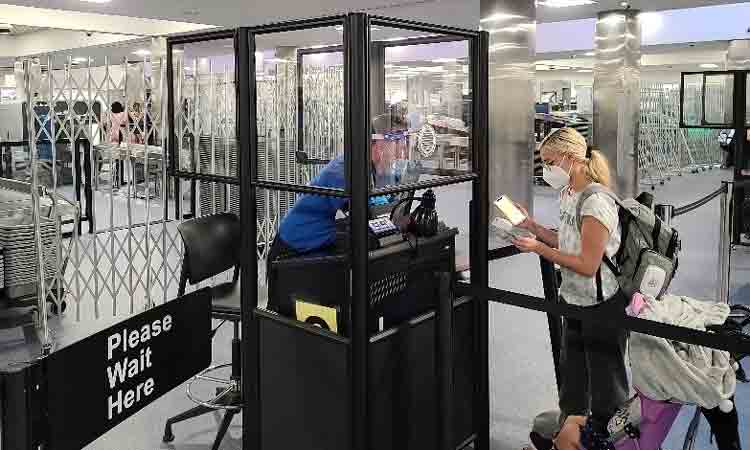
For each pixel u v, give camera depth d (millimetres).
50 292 4746
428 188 2482
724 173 15562
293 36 13000
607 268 2602
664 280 2541
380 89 2508
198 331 1237
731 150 15555
